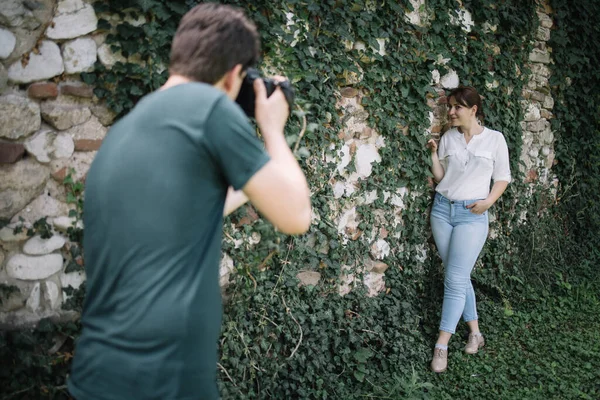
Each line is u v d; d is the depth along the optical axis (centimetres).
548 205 527
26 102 229
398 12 356
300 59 310
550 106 516
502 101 455
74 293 249
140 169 124
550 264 515
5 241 230
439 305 418
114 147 129
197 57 133
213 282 133
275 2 295
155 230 123
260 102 147
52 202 242
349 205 360
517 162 471
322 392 321
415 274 407
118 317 126
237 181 127
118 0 240
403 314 387
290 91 151
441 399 340
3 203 227
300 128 314
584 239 561
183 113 125
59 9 232
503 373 371
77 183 246
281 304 318
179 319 123
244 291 297
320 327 335
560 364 387
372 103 359
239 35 136
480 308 442
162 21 254
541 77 500
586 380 367
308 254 334
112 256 126
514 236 486
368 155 367
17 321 234
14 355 230
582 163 554
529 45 474
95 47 243
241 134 126
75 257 248
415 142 390
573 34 523
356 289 366
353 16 333
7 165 227
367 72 352
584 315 467
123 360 124
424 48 385
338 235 352
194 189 125
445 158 394
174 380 125
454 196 382
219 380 285
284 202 128
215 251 133
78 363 133
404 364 366
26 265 236
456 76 418
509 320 436
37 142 235
